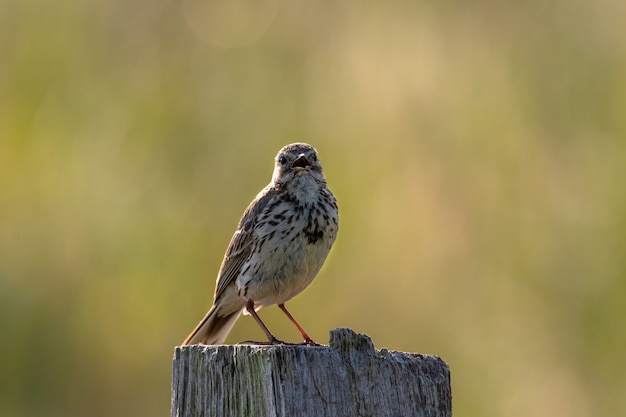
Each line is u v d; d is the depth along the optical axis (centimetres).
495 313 1405
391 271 1399
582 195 1445
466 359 1394
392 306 1391
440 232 1420
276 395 634
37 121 1484
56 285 1426
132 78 1500
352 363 654
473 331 1397
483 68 1470
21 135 1477
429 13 1480
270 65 1477
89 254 1431
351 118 1441
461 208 1430
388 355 671
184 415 660
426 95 1452
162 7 1527
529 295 1420
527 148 1452
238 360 652
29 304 1412
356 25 1479
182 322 1397
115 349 1407
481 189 1437
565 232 1430
